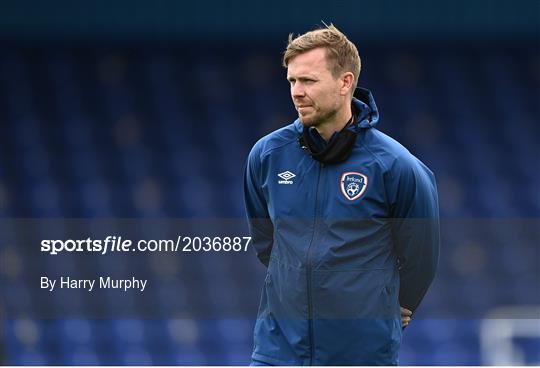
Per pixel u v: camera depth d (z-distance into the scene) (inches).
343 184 393.4
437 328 987.3
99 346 946.7
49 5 1504.7
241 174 1423.5
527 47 1588.3
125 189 1385.3
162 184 1401.3
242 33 1557.6
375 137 398.3
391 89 1553.9
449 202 1408.7
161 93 1520.7
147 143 1456.7
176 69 1546.5
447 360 973.2
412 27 1555.1
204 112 1505.9
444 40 1588.3
